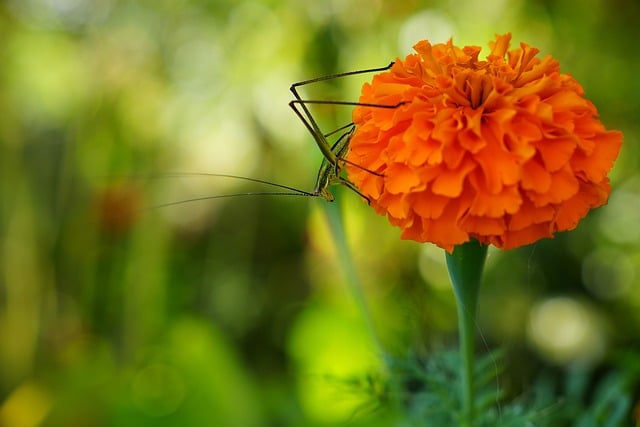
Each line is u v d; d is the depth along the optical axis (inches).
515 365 26.4
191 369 24.3
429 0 25.5
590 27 26.2
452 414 15.0
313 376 18.0
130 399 24.0
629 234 27.7
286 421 23.2
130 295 29.2
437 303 22.8
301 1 25.0
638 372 16.2
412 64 14.4
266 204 32.9
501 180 13.5
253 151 29.3
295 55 25.4
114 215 29.0
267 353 31.8
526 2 26.1
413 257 26.2
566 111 13.8
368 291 25.5
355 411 15.5
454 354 15.5
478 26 26.0
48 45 27.8
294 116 26.6
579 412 15.7
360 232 25.2
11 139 27.8
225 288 32.2
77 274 29.9
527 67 14.3
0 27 26.7
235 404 23.7
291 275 33.0
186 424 23.3
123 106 28.2
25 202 28.4
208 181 31.9
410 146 13.7
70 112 28.5
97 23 27.5
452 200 13.7
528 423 15.0
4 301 28.2
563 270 28.9
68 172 28.7
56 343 29.5
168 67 27.5
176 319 29.9
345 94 22.1
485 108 13.9
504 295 28.1
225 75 26.8
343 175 16.3
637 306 28.0
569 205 13.7
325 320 24.3
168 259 31.2
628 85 25.9
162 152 29.4
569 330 28.0
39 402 25.9
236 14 26.2
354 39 25.2
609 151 13.8
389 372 15.4
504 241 13.7
